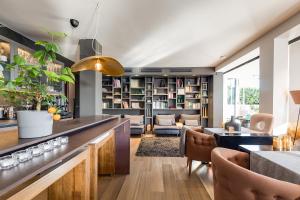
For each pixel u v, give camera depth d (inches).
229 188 48.1
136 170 138.9
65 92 236.1
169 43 170.4
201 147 123.6
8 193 32.0
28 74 56.2
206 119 313.6
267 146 82.2
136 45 175.5
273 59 137.4
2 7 106.3
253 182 42.5
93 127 93.9
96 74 153.9
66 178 59.2
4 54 136.1
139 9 108.8
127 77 318.0
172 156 175.3
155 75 301.3
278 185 40.8
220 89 288.2
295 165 54.8
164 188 109.7
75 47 177.0
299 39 133.4
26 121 51.2
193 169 140.4
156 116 310.0
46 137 54.2
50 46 58.3
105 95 316.8
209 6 106.0
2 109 135.3
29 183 36.2
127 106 314.8
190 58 229.6
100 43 168.7
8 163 37.3
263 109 150.1
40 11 111.0
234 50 193.9
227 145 107.3
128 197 98.9
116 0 99.3
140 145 219.0
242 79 315.6
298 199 40.6
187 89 315.6
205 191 106.3
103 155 127.5
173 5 104.7
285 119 136.6
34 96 58.4
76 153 55.0
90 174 66.1
